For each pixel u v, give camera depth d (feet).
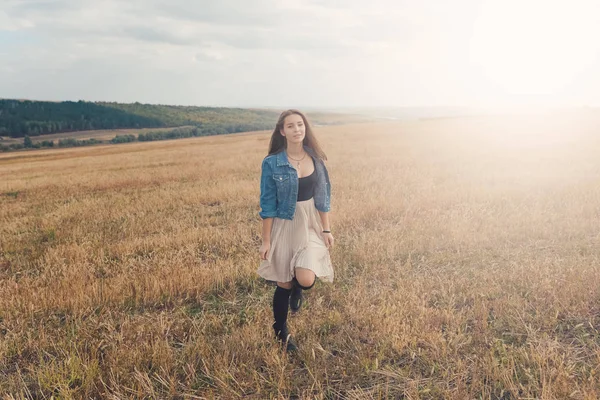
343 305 13.25
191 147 129.39
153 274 16.57
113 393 9.70
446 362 9.99
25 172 88.22
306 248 10.82
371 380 9.73
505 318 11.73
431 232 20.02
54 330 12.91
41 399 9.98
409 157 54.70
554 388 8.60
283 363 10.35
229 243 20.85
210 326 12.72
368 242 18.58
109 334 12.57
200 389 9.92
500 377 9.17
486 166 42.27
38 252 22.02
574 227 19.35
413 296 13.11
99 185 48.52
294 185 10.57
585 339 10.59
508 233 19.13
